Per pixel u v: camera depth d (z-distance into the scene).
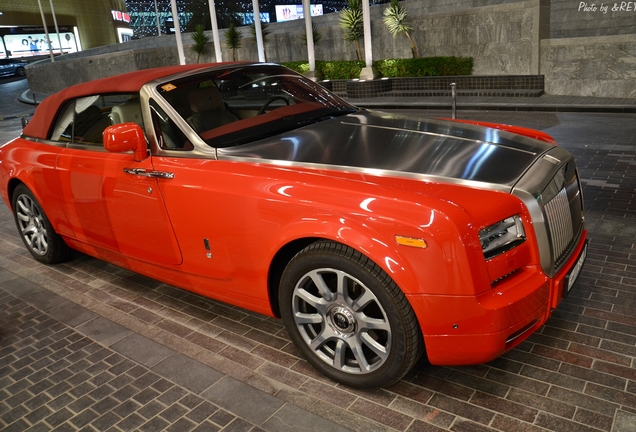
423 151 2.81
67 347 3.37
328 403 2.61
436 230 2.22
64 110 4.09
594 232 4.38
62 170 3.86
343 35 21.09
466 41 16.23
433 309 2.29
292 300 2.74
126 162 3.39
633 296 3.32
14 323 3.76
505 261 2.36
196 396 2.75
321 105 3.73
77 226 4.02
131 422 2.60
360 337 2.57
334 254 2.46
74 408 2.76
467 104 13.22
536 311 2.43
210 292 3.27
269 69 3.87
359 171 2.66
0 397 2.92
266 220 2.69
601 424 2.30
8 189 4.59
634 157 6.66
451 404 2.51
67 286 4.28
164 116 3.29
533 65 14.05
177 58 29.48
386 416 2.47
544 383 2.59
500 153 2.77
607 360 2.72
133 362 3.12
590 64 12.68
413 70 17.28
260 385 2.79
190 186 3.00
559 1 17.91
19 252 5.18
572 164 2.93
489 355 2.34
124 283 4.24
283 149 3.00
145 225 3.36
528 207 2.43
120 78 3.75
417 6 23.19
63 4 58.66
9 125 16.91
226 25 49.91
